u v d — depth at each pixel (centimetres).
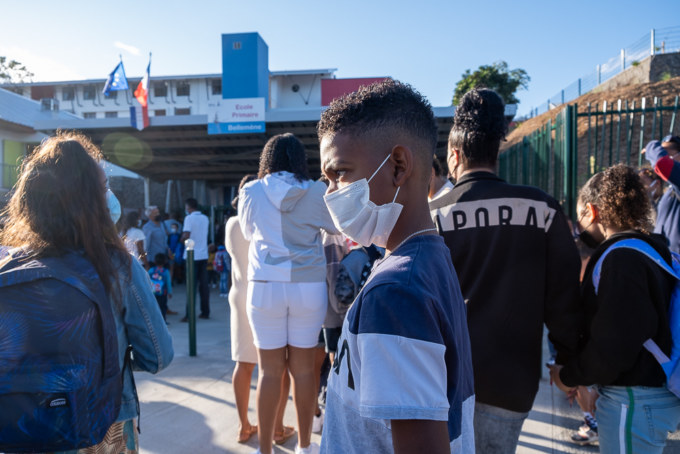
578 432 308
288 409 362
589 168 513
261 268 259
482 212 174
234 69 1448
